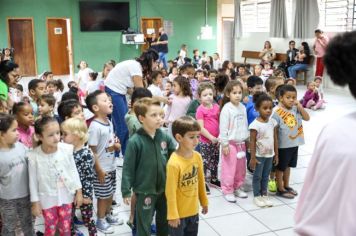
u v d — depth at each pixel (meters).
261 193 3.11
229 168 3.16
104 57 12.44
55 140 2.07
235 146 3.16
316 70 8.97
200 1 13.38
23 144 2.30
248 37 12.88
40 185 2.09
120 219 2.81
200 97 3.32
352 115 0.79
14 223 2.15
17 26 11.34
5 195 2.10
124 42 12.15
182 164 2.04
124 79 3.73
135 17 12.62
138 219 2.18
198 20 13.48
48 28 11.73
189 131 2.01
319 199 0.77
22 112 2.53
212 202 3.14
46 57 11.84
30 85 3.70
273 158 3.08
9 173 2.08
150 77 4.29
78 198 2.21
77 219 2.79
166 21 13.04
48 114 2.92
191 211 2.13
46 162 2.10
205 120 3.28
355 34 0.78
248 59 12.84
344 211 0.72
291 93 3.05
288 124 3.08
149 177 2.14
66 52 12.18
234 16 13.16
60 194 2.13
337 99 8.12
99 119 2.59
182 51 12.00
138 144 2.12
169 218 2.04
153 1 12.74
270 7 11.70
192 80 5.22
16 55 11.44
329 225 0.75
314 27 10.17
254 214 2.92
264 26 12.26
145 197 2.14
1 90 3.10
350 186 0.71
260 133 2.95
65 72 12.26
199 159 2.14
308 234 0.78
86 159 2.30
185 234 2.18
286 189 3.27
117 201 3.17
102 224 2.66
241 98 3.18
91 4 11.96
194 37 13.53
